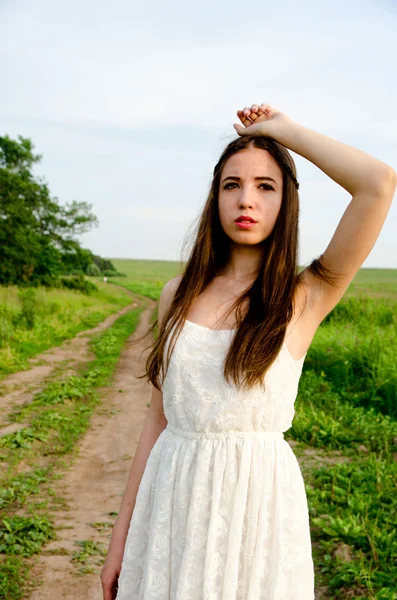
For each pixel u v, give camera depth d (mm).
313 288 1909
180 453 1839
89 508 5578
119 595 1904
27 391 10602
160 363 1935
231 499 1748
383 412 8945
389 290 25547
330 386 9945
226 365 1779
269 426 1807
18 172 36062
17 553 4531
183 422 1854
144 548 1903
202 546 1733
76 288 41469
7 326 16062
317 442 7289
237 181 1929
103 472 6668
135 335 22391
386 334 12102
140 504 1922
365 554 4332
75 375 12500
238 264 2010
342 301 16688
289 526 1767
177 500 1803
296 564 1751
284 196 1935
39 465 6785
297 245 1932
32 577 4215
